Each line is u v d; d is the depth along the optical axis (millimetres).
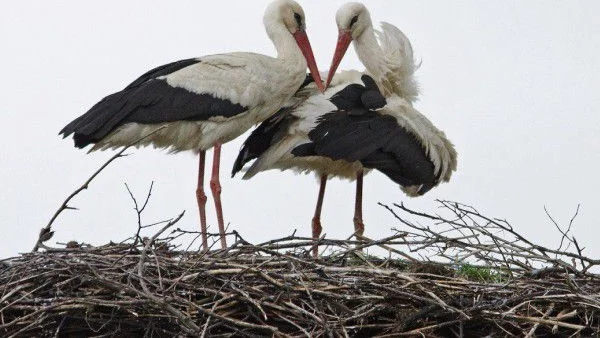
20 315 11398
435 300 11242
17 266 11617
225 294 11273
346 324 11539
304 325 11406
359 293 11562
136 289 10977
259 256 12188
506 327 11617
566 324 11242
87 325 11438
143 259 11375
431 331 11461
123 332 11477
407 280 11719
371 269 11898
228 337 11359
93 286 11391
